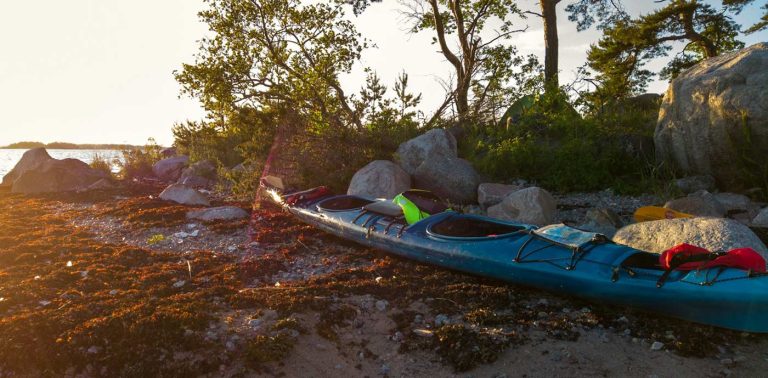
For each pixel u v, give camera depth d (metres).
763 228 7.80
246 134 15.70
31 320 5.30
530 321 5.32
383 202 8.00
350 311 5.62
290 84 16.09
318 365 4.86
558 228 6.08
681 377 4.39
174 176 18.73
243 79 15.73
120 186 16.09
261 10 15.68
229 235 9.00
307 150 12.53
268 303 5.77
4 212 11.95
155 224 9.76
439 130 12.59
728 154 9.48
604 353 4.73
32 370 4.66
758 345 4.77
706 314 4.84
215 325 5.30
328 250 8.06
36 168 16.08
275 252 8.03
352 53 16.66
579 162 11.36
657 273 5.12
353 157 12.43
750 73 9.09
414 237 7.05
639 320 5.23
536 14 18.22
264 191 11.27
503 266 6.01
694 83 9.94
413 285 6.34
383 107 14.34
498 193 9.94
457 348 4.87
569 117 13.30
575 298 5.77
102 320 5.24
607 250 5.53
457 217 7.19
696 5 24.14
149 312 5.47
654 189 10.19
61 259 7.81
